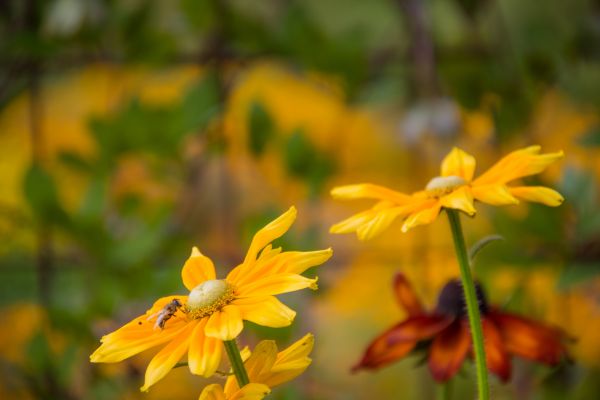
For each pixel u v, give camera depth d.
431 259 1.71
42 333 1.50
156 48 1.61
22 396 1.52
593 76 1.66
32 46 1.54
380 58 1.66
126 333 0.91
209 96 1.57
